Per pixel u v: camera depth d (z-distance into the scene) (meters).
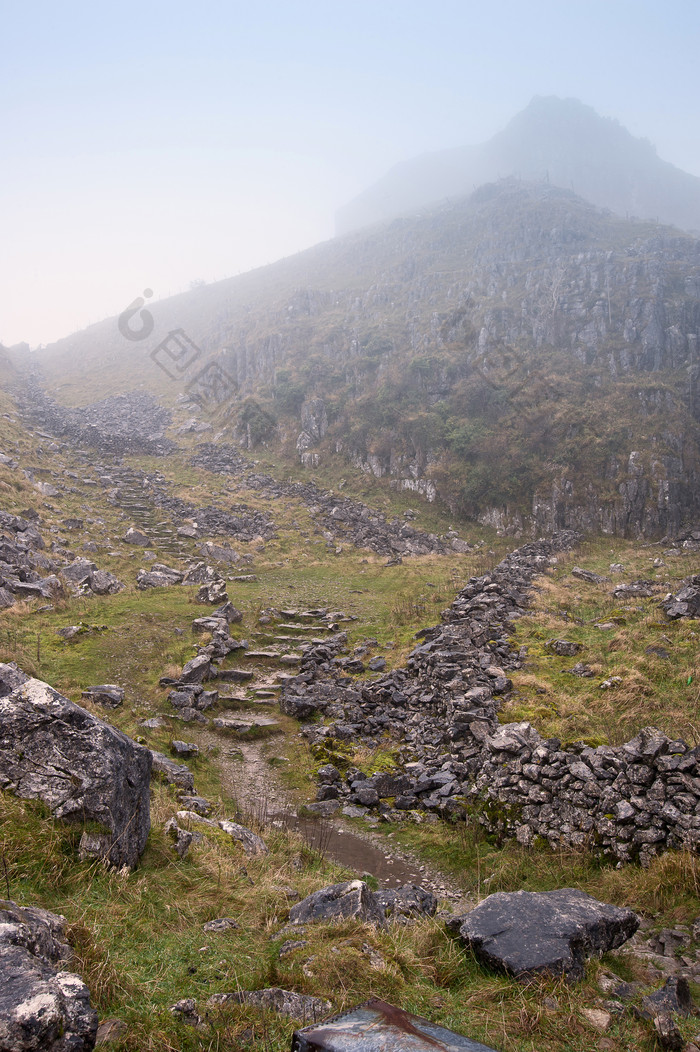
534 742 9.93
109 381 67.00
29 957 3.00
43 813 5.23
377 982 4.09
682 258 54.12
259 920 5.12
